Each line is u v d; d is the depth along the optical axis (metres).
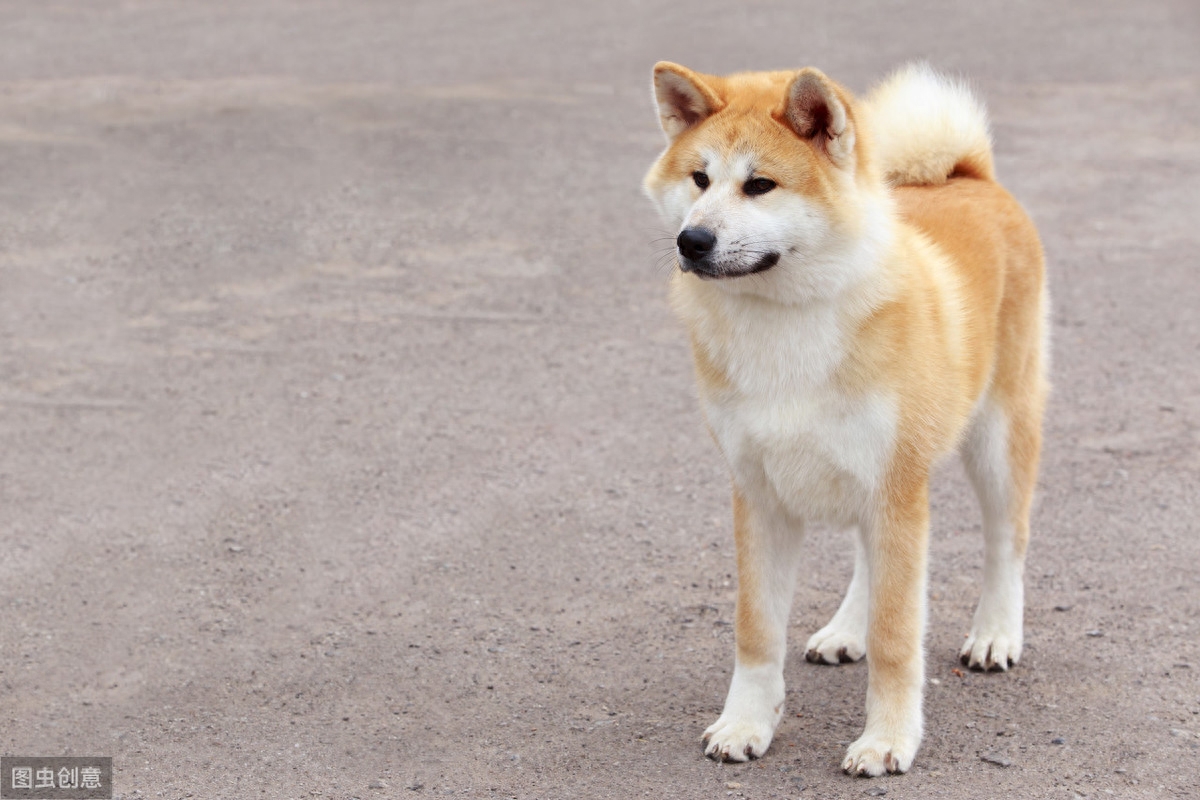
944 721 4.48
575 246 10.09
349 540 5.91
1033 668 4.82
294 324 8.54
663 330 8.50
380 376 7.77
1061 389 7.51
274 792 4.10
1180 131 12.95
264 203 10.95
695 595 5.44
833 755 4.30
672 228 4.53
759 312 4.18
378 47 16.92
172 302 8.88
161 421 7.12
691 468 6.64
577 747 4.36
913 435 4.19
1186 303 8.75
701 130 4.37
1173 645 4.89
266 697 4.70
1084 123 13.30
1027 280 5.03
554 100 14.33
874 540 4.25
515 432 7.05
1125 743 4.27
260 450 6.80
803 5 19.75
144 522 6.04
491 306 8.90
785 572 4.43
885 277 4.17
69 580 5.53
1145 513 6.01
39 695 4.70
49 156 12.05
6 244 9.88
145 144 12.49
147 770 4.23
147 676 4.83
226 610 5.31
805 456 4.20
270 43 17.14
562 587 5.51
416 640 5.09
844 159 4.13
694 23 18.39
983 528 5.03
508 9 19.73
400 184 11.53
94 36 17.52
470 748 4.36
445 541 5.91
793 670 4.93
